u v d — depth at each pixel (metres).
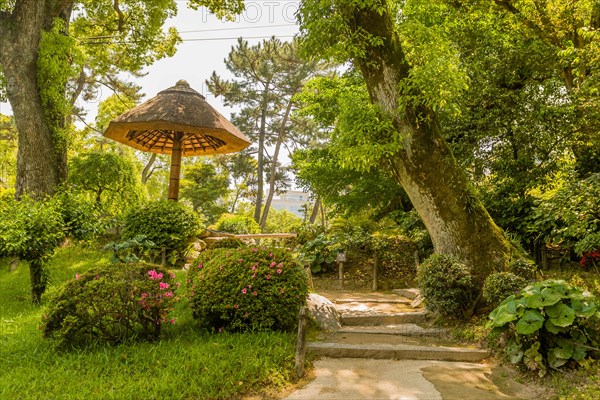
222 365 3.72
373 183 11.56
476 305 5.63
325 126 13.18
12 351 4.23
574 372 3.59
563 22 8.59
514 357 3.90
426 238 8.62
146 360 3.90
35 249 6.05
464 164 8.84
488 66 8.48
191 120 9.50
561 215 5.53
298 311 4.79
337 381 3.76
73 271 8.09
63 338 4.14
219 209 24.95
